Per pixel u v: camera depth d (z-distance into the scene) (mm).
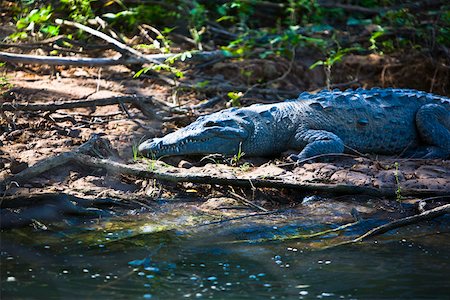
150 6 18312
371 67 18344
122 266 8273
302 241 9336
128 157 12055
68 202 9914
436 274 8250
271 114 13102
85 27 16219
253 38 17516
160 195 10812
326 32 19328
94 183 10953
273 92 16203
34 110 12852
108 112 14047
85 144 11484
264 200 10883
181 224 9766
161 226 9664
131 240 9117
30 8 17219
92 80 15555
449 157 13594
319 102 13359
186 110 14117
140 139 12789
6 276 7852
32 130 12703
